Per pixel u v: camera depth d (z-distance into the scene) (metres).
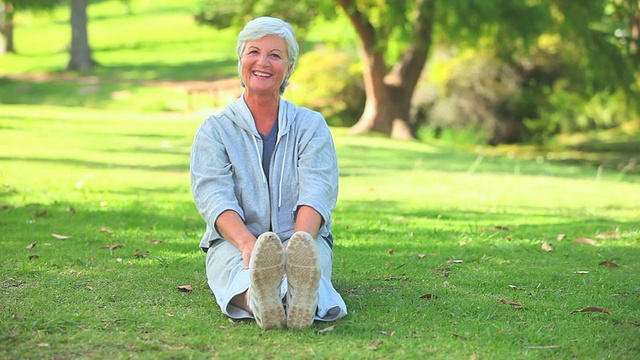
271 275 3.46
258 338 3.46
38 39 45.06
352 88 26.55
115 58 38.50
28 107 24.30
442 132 25.30
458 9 19.23
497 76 25.20
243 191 4.05
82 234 6.02
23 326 3.55
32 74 35.22
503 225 7.00
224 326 3.65
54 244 5.59
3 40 40.97
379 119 21.30
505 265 5.14
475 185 10.59
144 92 30.09
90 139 15.27
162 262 5.00
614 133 26.17
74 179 9.50
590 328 3.74
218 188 3.98
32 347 3.29
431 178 11.33
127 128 18.50
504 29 20.30
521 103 25.34
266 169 4.07
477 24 19.84
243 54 4.06
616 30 25.42
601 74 21.64
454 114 25.16
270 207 4.06
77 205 7.51
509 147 24.14
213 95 29.17
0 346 3.29
